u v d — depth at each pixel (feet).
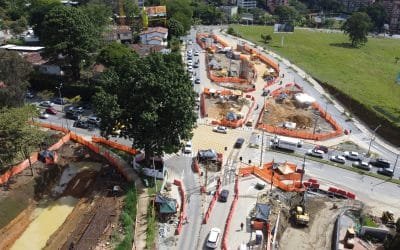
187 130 297.12
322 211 281.13
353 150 368.68
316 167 336.49
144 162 312.50
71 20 440.45
